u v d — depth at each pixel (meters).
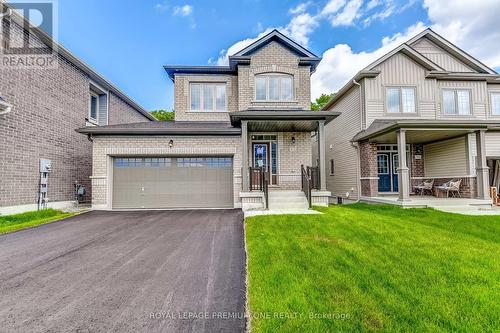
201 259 4.61
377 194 12.27
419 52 14.23
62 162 11.23
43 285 3.62
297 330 2.50
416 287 3.36
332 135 16.50
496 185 12.66
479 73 13.88
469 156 11.46
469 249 4.92
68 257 4.76
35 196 9.77
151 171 10.82
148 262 4.48
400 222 7.18
